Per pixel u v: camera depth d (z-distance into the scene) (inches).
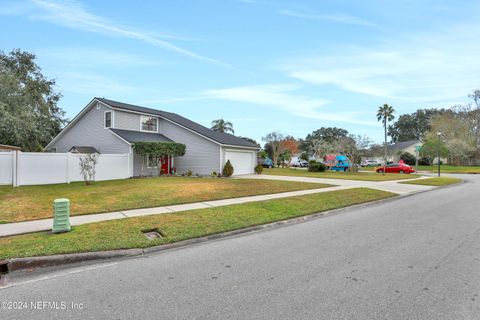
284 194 524.4
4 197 456.4
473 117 2155.5
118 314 129.1
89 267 193.6
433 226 307.6
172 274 178.4
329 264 192.7
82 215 338.3
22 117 792.9
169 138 1022.4
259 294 148.3
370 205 467.8
